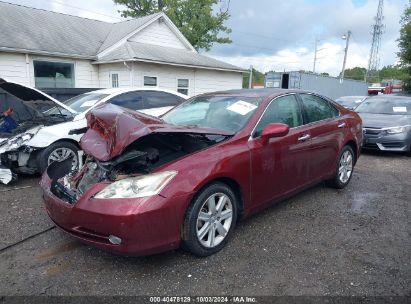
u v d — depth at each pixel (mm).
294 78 25016
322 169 4793
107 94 7020
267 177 3822
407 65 27844
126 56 13641
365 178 6258
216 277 3016
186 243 3146
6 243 3613
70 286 2883
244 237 3754
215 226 3344
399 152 8953
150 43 17109
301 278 3002
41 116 6113
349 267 3180
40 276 3025
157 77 14883
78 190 3371
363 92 32812
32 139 5574
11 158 5668
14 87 5551
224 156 3359
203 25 25656
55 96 9805
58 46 13805
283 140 3998
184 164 3104
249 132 3709
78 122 6035
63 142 5812
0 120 6520
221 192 3344
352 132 5355
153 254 3090
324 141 4699
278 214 4410
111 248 2875
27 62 12758
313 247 3553
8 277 3012
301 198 5023
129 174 3150
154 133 3025
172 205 2924
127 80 14141
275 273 3080
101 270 3119
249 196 3648
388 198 5109
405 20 27438
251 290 2840
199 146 3441
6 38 12602
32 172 5984
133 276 3025
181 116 4438
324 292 2812
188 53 17766
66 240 3682
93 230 2920
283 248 3525
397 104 9586
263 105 4000
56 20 16125
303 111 4520
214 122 3998
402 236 3834
